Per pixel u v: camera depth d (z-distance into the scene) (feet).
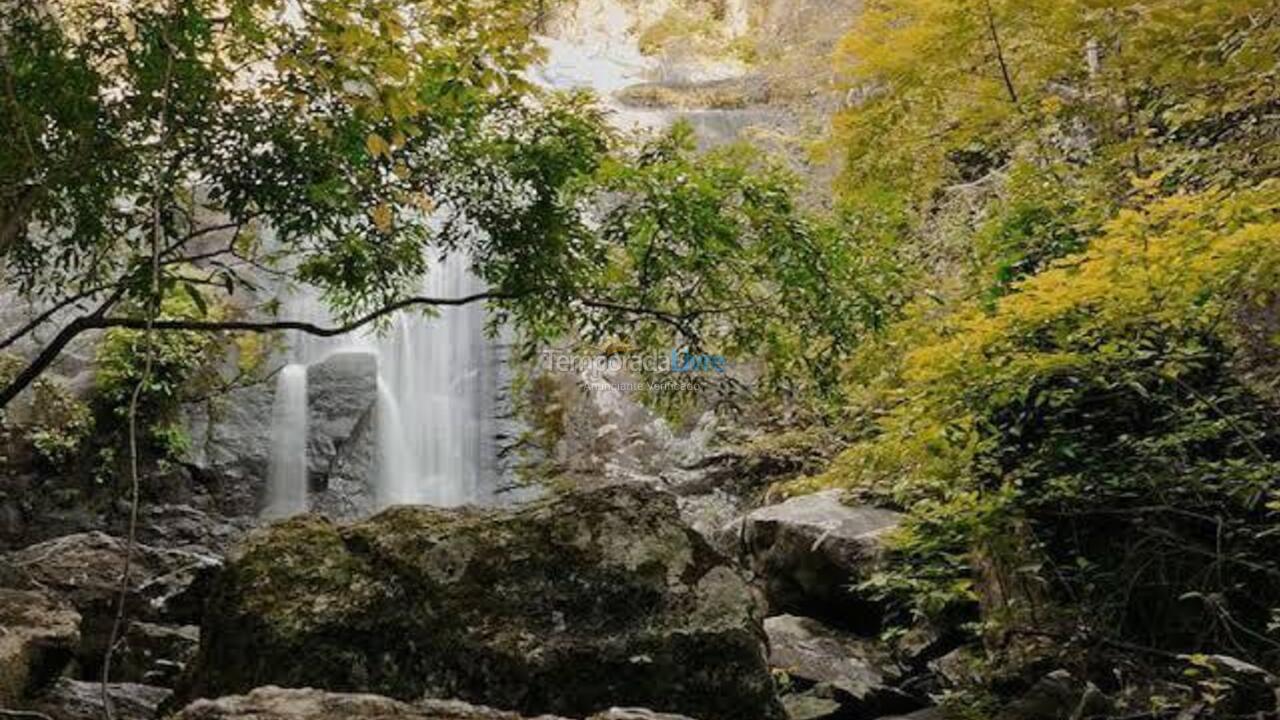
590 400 44.68
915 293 21.08
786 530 25.54
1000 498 16.03
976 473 17.13
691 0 68.08
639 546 13.94
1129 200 16.79
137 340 36.78
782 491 33.30
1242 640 16.55
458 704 9.16
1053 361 14.29
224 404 41.60
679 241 17.97
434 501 44.06
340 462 42.75
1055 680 16.33
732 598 13.65
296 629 12.96
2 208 14.71
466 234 19.10
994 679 17.76
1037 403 15.42
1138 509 16.25
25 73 14.15
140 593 23.02
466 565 13.71
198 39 15.14
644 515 14.34
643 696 12.87
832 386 21.44
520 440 44.19
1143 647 16.33
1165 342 15.79
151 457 39.78
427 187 18.10
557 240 18.28
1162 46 12.55
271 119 16.37
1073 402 16.70
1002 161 28.60
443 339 46.03
